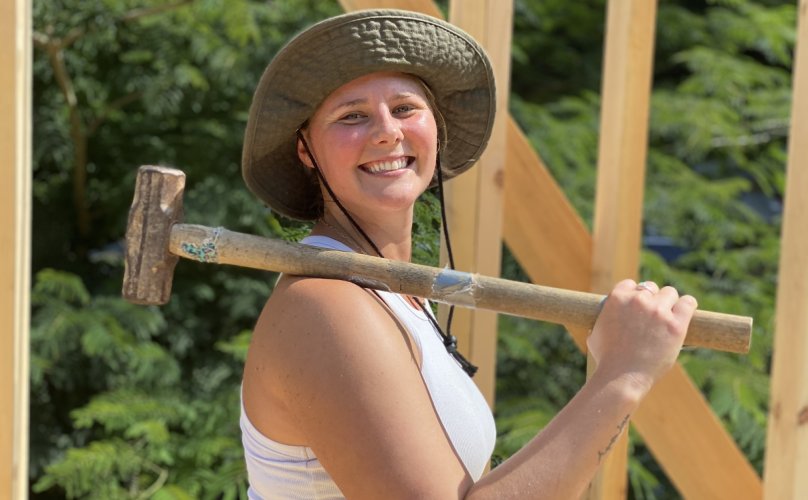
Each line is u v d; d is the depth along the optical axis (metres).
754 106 4.46
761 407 3.61
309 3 4.14
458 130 1.56
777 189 4.73
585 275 2.32
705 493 2.33
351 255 1.27
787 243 2.02
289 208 1.51
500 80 2.08
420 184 1.35
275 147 1.39
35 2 3.70
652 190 4.21
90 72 4.14
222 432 3.53
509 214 2.27
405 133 1.32
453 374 1.25
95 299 3.86
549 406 3.58
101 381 3.80
